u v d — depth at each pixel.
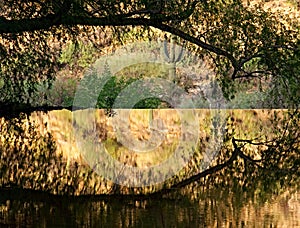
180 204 14.16
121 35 14.32
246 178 14.95
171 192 15.01
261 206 14.02
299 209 13.75
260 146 14.77
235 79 13.96
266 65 13.70
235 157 15.11
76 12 13.49
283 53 13.61
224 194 14.88
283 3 13.81
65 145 16.91
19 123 14.81
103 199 14.55
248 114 14.77
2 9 13.66
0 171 15.21
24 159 15.45
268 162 14.69
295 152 14.48
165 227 12.77
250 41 13.64
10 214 13.21
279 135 14.36
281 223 12.98
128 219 13.16
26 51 13.86
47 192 14.70
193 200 14.46
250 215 13.45
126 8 13.59
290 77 13.62
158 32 14.27
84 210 13.61
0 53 13.79
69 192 14.69
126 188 15.06
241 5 13.61
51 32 13.88
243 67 13.84
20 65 13.92
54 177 15.34
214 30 13.74
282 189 14.73
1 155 15.29
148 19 13.73
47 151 15.74
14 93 14.16
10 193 14.49
